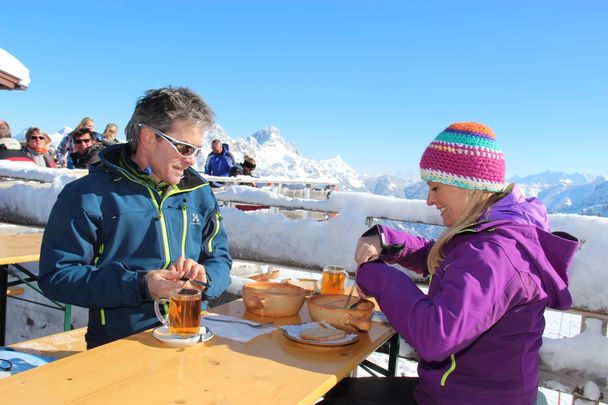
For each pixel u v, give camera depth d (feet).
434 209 8.64
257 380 4.22
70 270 5.82
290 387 4.12
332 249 9.34
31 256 9.25
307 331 5.36
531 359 4.94
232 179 28.27
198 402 3.75
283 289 6.71
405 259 6.90
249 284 6.68
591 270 7.20
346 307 5.98
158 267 6.50
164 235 6.54
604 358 7.08
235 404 3.76
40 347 7.82
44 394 3.73
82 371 4.19
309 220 9.75
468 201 5.26
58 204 6.15
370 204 9.17
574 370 7.23
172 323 5.05
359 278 5.26
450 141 5.18
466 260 4.62
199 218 7.12
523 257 4.72
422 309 4.52
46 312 12.70
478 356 4.85
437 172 5.27
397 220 9.04
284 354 4.87
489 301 4.40
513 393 4.84
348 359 4.85
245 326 5.66
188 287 5.43
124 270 5.68
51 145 29.01
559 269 5.06
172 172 6.36
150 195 6.55
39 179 13.43
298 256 9.66
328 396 5.76
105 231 6.26
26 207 12.68
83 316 12.15
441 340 4.32
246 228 10.09
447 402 4.95
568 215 7.64
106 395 3.77
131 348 4.79
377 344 5.54
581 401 7.22
